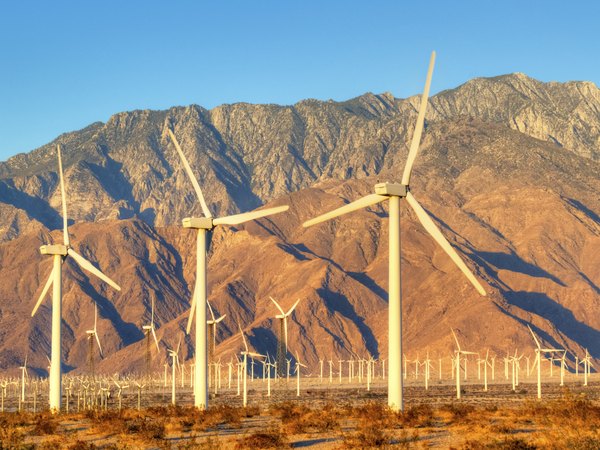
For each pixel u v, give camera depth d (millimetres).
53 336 121062
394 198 89125
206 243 106500
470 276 90000
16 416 108938
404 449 66688
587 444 63688
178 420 93812
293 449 70625
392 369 86000
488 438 68750
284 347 146375
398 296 86375
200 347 104125
